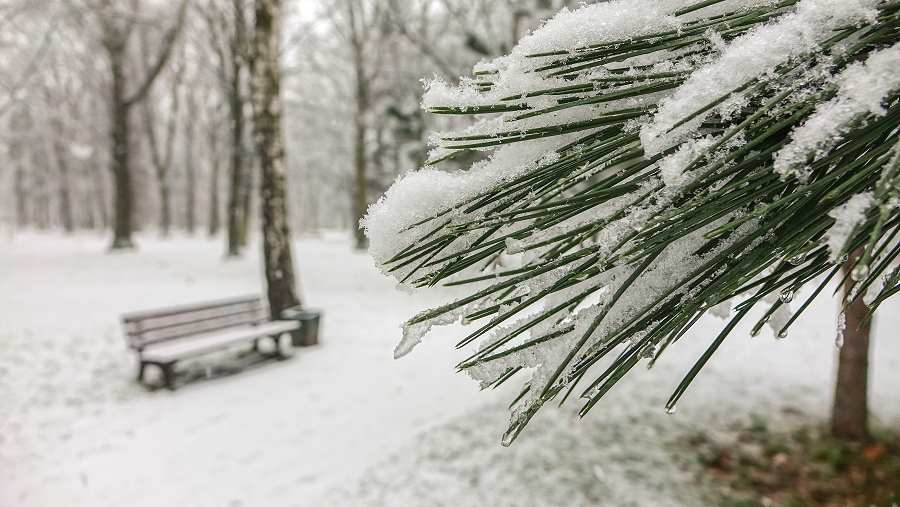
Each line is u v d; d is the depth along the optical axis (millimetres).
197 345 5309
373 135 16953
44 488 3391
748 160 433
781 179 406
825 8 424
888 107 410
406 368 5539
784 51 422
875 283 575
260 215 7090
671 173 406
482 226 504
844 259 465
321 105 24141
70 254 16438
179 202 43562
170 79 24141
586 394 486
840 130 370
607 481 3240
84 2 14742
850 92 375
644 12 485
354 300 9141
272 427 4215
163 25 16109
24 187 40219
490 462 3520
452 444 3795
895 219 467
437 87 537
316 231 33750
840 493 3047
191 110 27219
